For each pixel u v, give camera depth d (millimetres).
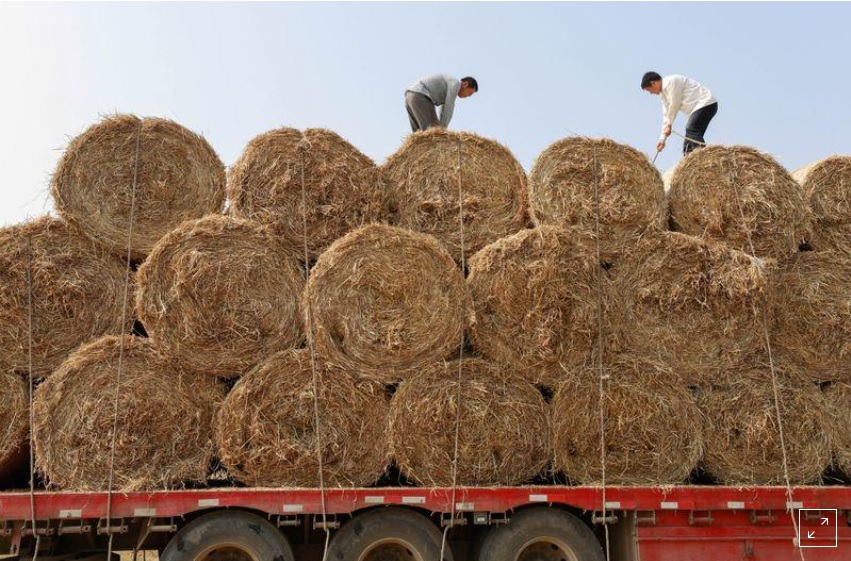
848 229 7953
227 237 6746
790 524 7008
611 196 7414
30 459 6367
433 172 7660
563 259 7004
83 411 6414
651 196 7500
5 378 6574
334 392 6594
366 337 6617
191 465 6488
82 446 6391
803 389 7340
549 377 6945
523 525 6750
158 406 6484
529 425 6832
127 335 6641
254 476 6516
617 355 7070
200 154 7328
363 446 6621
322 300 6625
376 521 6562
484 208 7578
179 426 6512
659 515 6867
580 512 7012
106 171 7059
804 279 7602
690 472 7082
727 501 6863
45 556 6676
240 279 6676
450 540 7340
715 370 7223
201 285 6574
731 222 7691
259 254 6766
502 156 7734
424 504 6516
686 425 7055
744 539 6895
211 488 6516
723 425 7180
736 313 7285
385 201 7578
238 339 6609
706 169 7773
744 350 7258
